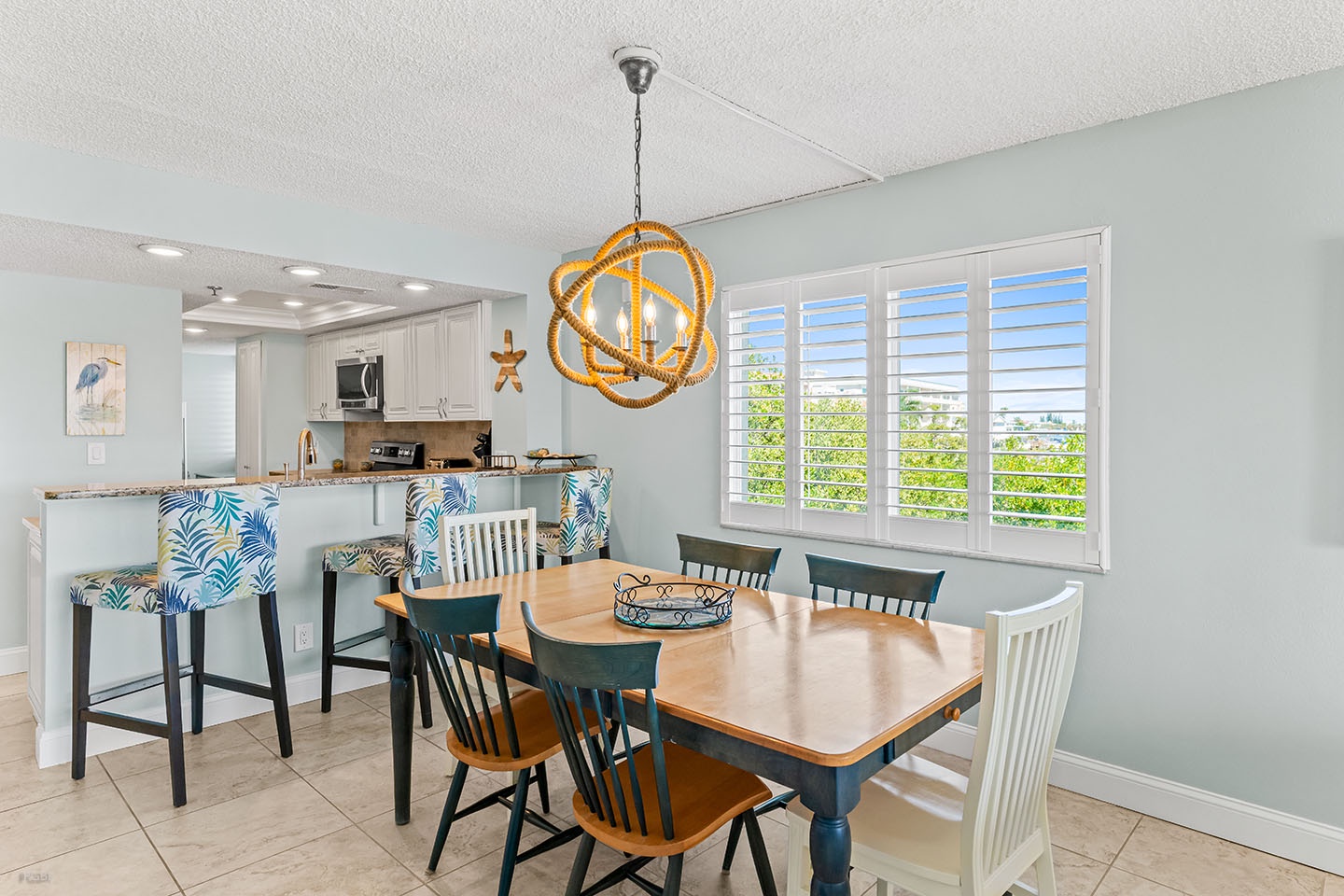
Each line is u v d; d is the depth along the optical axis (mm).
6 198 2680
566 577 2873
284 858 2279
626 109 2480
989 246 2881
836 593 2492
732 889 2158
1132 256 2566
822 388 3416
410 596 2049
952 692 1688
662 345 4145
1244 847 2361
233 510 2701
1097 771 2672
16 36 1979
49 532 2857
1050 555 2762
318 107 2445
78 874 2186
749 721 1514
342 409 5996
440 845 2199
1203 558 2447
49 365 3916
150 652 3133
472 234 4074
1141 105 2459
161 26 1938
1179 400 2482
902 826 1660
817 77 2260
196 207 3135
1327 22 1941
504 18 1919
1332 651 2229
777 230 3582
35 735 3143
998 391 2848
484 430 5207
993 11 1899
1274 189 2299
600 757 1667
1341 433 2199
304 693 3549
